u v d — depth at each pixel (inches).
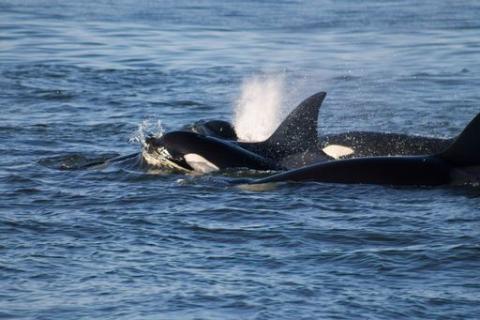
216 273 1672.0
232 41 5083.7
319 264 1720.0
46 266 1707.7
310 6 6560.0
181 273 1670.8
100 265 1713.8
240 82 4084.6
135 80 4077.3
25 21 5620.1
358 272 1678.2
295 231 1909.4
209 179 2368.4
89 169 2511.1
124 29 5374.0
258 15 6033.5
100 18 5787.4
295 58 4670.3
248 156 2524.6
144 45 4901.6
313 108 2667.3
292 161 2591.0
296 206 2092.8
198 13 6072.8
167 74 4217.5
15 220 2000.5
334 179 2256.4
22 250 1801.2
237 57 4667.8
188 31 5344.5
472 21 5748.0
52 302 1546.5
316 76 4261.8
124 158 2605.8
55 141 2952.8
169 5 6505.9
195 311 1502.2
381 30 5462.6
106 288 1601.9
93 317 1486.2
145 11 6146.7
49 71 4212.6
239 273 1670.8
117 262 1729.8
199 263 1724.9
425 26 5585.6
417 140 2637.8
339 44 5049.2
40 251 1793.8
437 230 1900.8
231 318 1477.6
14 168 2536.9
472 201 2092.8
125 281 1632.6
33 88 3860.7
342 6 6579.7
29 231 1929.1
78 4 6491.1
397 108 3558.1
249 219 2004.2
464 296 1568.7
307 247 1814.7
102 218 2022.6
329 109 3580.2
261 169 2496.3
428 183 2208.4
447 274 1667.1
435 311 1510.8
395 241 1843.0
